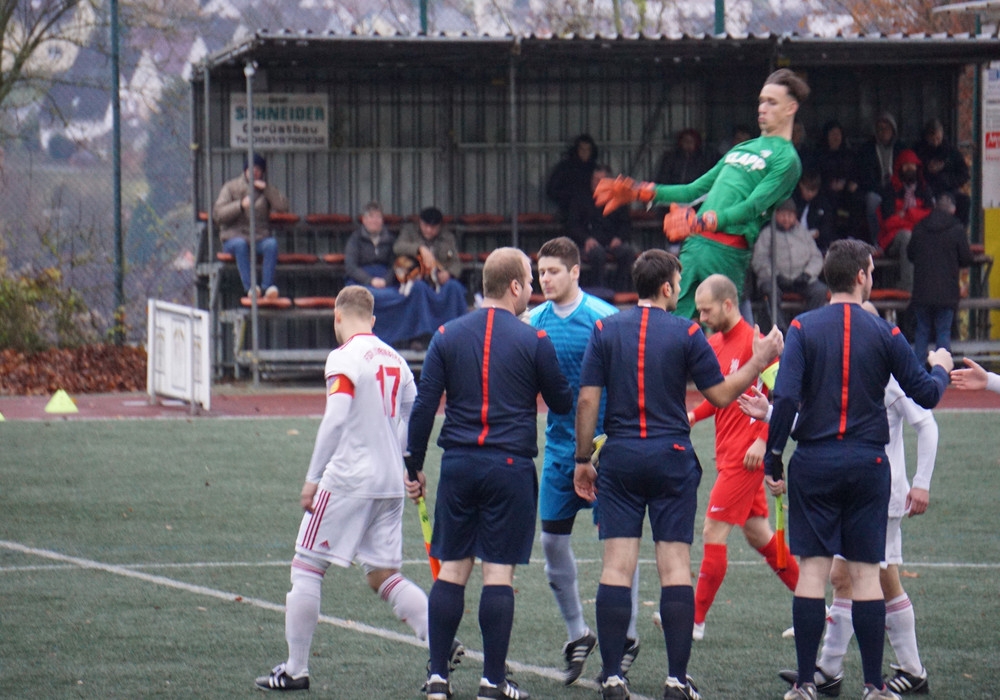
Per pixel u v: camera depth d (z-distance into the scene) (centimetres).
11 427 4488
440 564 1944
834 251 1808
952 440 4281
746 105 6450
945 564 2706
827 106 6462
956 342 5978
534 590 2522
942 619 2278
